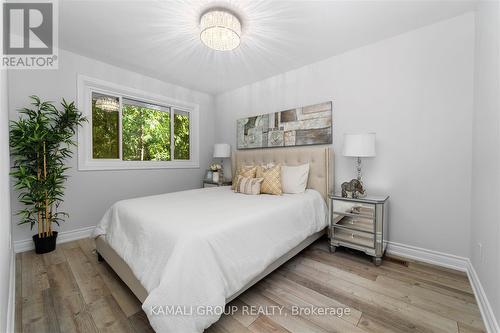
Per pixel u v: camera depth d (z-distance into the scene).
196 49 2.57
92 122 2.95
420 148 2.17
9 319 1.24
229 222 1.50
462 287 1.71
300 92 3.04
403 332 1.28
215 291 1.21
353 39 2.35
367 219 2.14
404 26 2.13
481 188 1.60
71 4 1.83
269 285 1.75
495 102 1.36
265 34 2.26
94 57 2.79
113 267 1.83
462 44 1.95
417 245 2.20
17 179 2.32
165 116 3.79
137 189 3.30
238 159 3.69
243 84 3.68
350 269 2.00
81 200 2.79
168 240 1.31
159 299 1.09
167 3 1.81
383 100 2.37
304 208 2.22
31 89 2.43
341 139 2.69
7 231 1.51
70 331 1.30
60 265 2.07
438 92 2.07
